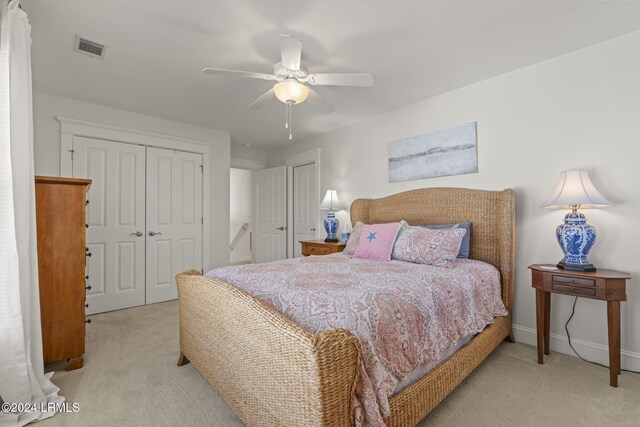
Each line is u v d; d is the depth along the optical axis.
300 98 2.20
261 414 1.21
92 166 3.30
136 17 1.85
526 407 1.62
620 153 2.09
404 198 3.22
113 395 1.74
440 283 1.77
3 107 1.51
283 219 5.06
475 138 2.80
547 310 2.26
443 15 1.85
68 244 2.03
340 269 2.01
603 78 2.15
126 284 3.51
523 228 2.53
